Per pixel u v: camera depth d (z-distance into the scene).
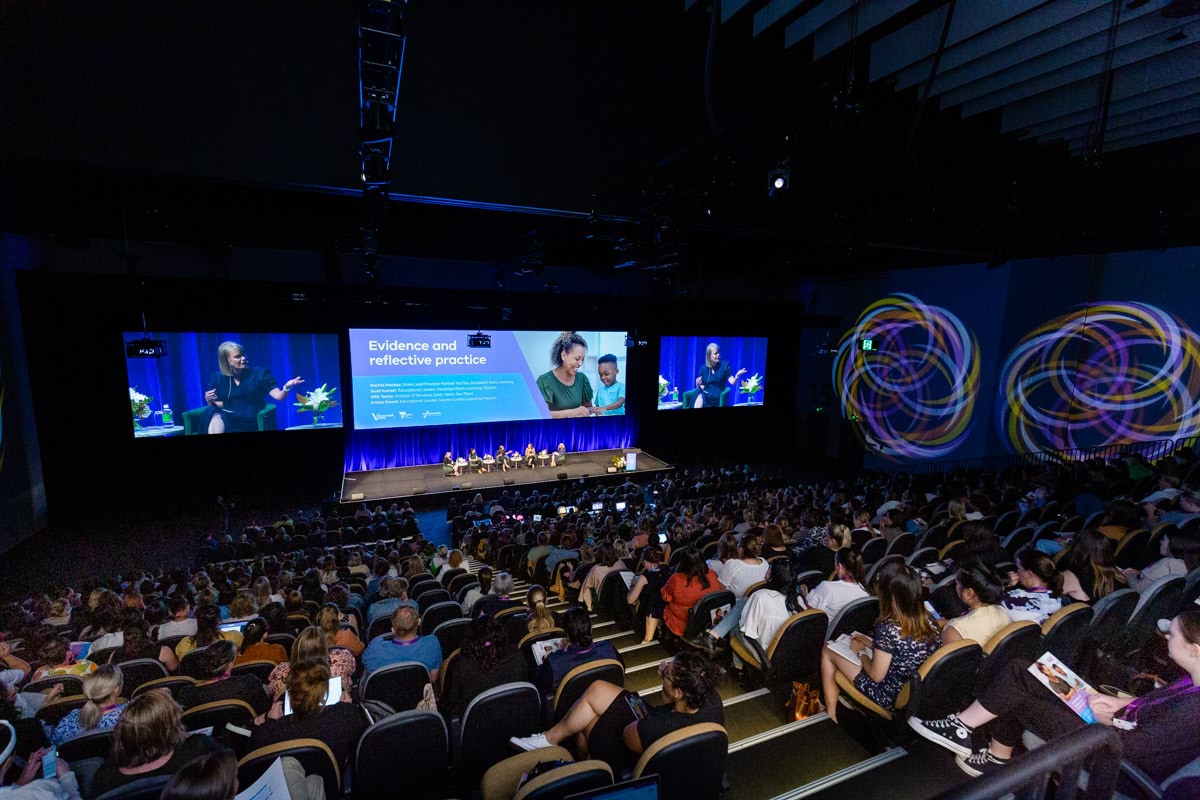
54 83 4.29
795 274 19.88
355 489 15.22
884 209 7.77
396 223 11.50
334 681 3.20
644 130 5.96
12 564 11.20
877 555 6.45
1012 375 14.07
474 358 16.92
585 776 2.00
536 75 5.57
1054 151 7.77
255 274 14.89
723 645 4.12
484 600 4.95
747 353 20.55
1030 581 3.71
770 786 2.78
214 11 4.61
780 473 18.55
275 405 14.79
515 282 17.69
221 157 4.72
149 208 10.12
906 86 6.72
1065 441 13.14
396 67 3.72
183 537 12.66
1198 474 8.85
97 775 2.23
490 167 5.52
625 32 5.82
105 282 12.14
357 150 5.07
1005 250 9.20
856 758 2.96
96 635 5.53
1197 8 4.18
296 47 4.82
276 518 13.95
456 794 2.94
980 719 2.59
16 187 8.69
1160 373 11.62
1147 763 1.97
